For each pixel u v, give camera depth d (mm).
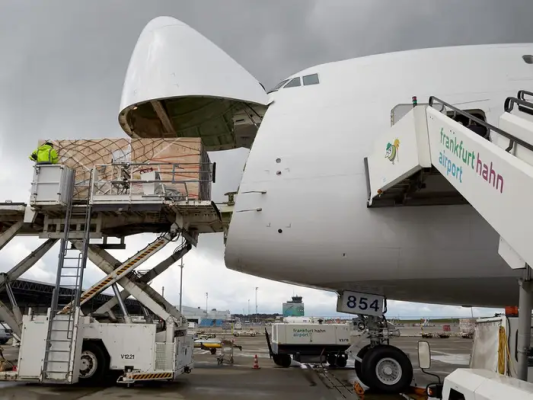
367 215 10305
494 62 10805
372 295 11844
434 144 6992
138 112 13914
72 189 11273
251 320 127688
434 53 11352
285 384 12367
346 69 11695
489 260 10109
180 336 11508
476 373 5492
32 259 12453
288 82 12117
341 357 17484
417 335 54625
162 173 11516
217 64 11945
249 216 10844
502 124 5723
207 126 14672
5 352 22641
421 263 10352
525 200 4281
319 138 10797
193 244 13156
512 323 6066
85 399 9445
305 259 10867
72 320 10305
